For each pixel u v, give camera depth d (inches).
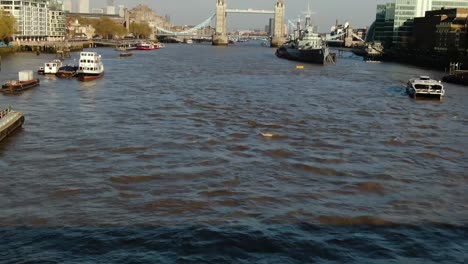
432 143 2807.6
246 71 7524.6
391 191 1973.4
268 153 2460.6
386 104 4266.7
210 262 1381.6
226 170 2158.0
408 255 1455.5
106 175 2055.9
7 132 2704.2
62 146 2509.8
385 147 2679.6
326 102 4261.8
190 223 1612.9
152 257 1398.9
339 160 2377.0
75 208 1718.8
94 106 3713.1
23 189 1889.8
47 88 4741.6
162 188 1921.8
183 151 2448.3
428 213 1759.4
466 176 2196.1
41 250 1425.9
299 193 1910.7
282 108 3833.7
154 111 3540.8
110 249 1438.2
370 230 1608.0
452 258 1443.2
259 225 1612.9
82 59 5679.1
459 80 6235.2
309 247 1481.3
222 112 3570.4
